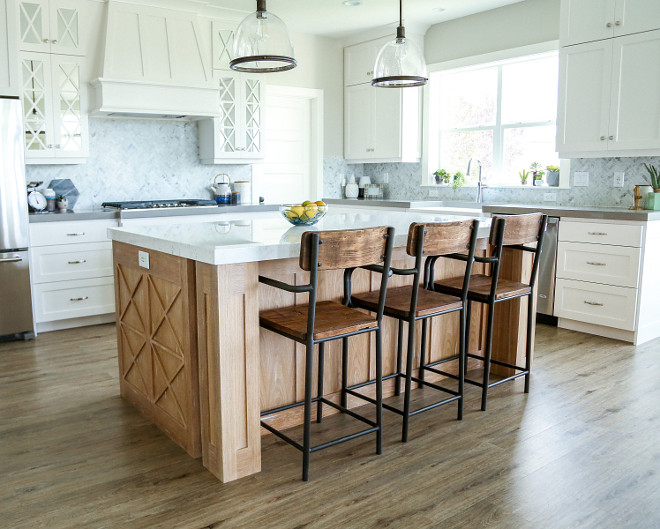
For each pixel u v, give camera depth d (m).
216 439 2.27
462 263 3.41
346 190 6.62
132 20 4.77
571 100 4.41
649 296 4.03
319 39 6.25
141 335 2.83
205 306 2.26
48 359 3.77
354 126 6.42
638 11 3.98
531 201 5.20
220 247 2.16
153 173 5.45
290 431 2.71
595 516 2.01
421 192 6.19
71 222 4.40
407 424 2.58
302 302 2.73
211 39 5.27
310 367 2.21
